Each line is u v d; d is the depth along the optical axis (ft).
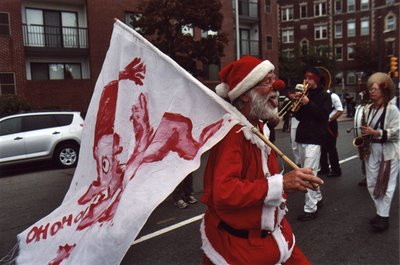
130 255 13.52
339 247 13.66
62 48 62.49
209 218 7.06
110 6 65.98
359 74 154.40
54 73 63.67
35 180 29.71
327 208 18.04
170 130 7.28
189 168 6.48
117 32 9.12
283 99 16.84
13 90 58.44
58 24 63.52
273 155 7.44
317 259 12.78
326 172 25.36
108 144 8.79
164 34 54.49
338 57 178.09
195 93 7.22
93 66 64.80
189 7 52.21
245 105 7.07
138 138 8.04
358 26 172.24
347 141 43.16
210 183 6.87
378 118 14.83
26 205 21.93
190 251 13.75
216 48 55.42
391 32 160.04
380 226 14.88
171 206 19.17
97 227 7.16
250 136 6.63
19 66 58.85
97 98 9.48
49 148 34.12
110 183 8.41
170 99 7.59
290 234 7.45
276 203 6.30
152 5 52.60
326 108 16.01
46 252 8.14
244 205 6.20
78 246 7.31
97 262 6.68
